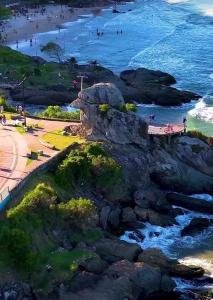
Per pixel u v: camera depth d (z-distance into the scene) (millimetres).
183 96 155500
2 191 76938
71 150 93125
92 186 90625
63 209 79250
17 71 167875
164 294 74438
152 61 195250
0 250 69750
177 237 88875
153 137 103562
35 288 68375
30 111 147000
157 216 91125
